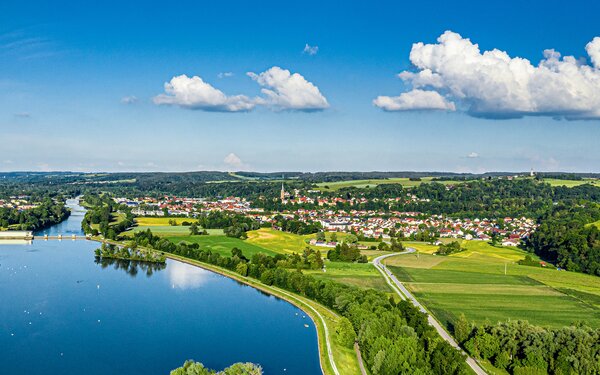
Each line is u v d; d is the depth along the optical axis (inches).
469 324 7450.8
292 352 7342.5
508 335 6692.9
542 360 6171.3
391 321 7121.1
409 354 6067.9
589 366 5935.0
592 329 7204.7
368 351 6609.3
